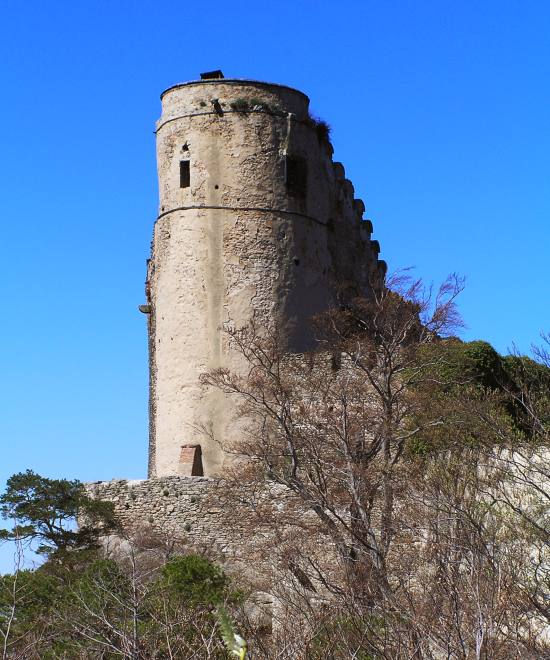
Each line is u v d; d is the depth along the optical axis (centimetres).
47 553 2664
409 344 2742
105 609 1664
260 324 3444
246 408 3053
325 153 3862
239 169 3553
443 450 2084
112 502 2952
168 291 3556
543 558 1488
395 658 1298
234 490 2691
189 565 2092
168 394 3488
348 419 2506
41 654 1564
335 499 2356
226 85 3594
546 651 1258
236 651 636
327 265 3750
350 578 1803
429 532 1706
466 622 1287
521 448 1827
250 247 3516
